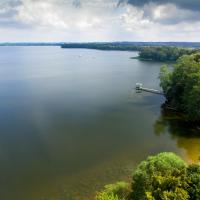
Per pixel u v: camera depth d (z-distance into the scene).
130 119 79.44
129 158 56.22
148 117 81.00
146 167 37.19
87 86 129.00
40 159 56.03
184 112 81.94
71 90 119.94
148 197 30.14
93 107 91.94
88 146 61.81
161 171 35.94
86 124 75.50
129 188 38.97
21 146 61.75
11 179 49.41
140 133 68.94
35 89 123.12
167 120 78.00
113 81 141.38
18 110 88.62
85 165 53.59
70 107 92.12
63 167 52.94
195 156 56.50
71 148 60.78
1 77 160.62
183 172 33.50
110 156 57.09
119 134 68.31
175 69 89.88
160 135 67.44
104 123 76.25
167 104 92.00
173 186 31.53
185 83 80.81
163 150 59.56
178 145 61.84
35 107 92.25
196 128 71.50
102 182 47.69
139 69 188.88
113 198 33.44
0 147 61.25
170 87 91.00
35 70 194.12
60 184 47.59
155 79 144.75
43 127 73.19
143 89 116.38
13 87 128.50
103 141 64.31
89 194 44.56
